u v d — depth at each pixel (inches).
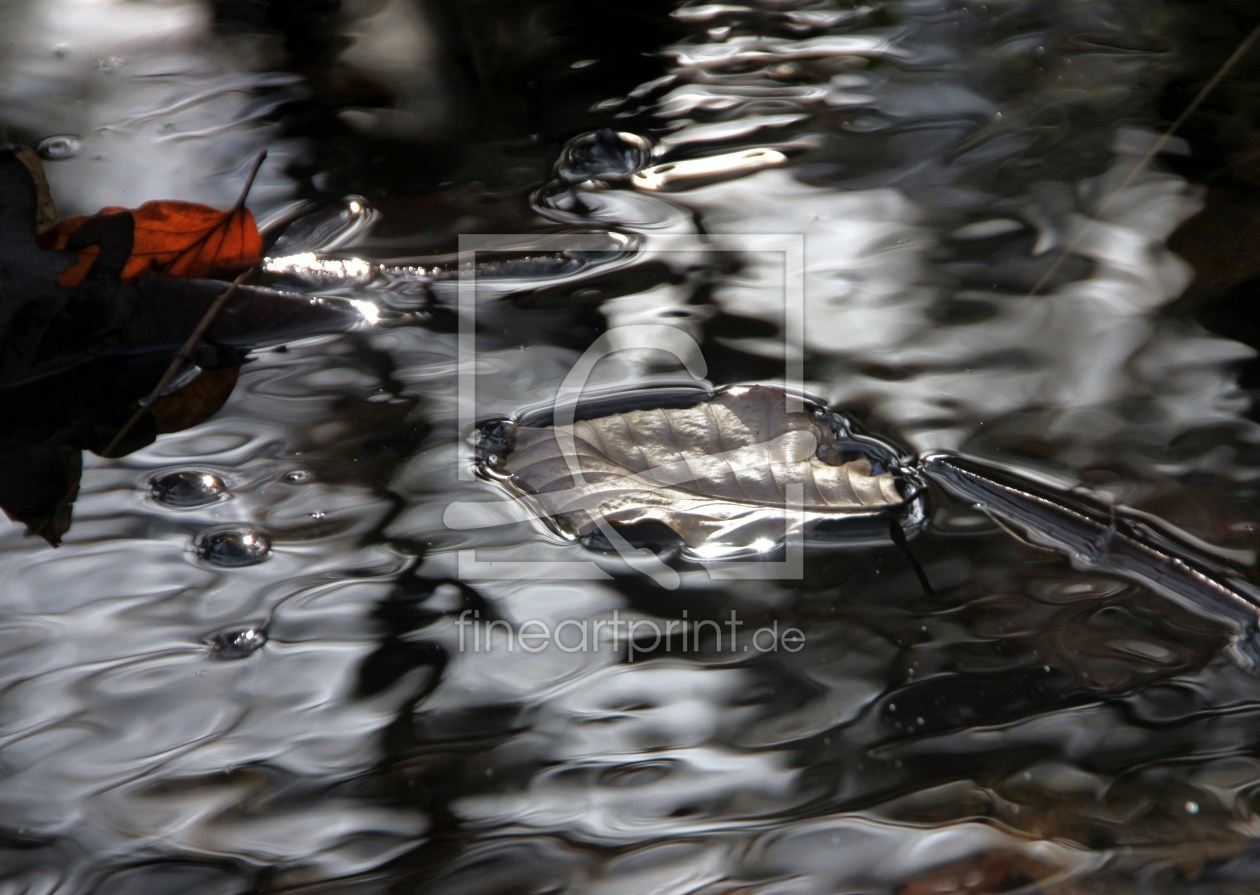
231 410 61.5
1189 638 59.6
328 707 59.2
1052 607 59.8
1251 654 59.4
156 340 62.2
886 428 61.1
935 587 59.9
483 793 58.7
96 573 60.1
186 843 58.5
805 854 58.4
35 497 60.7
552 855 58.4
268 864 58.4
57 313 62.0
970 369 61.7
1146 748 58.9
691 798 58.7
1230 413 61.1
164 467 61.0
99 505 60.6
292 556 60.2
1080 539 60.2
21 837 58.5
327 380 61.8
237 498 60.7
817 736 59.1
